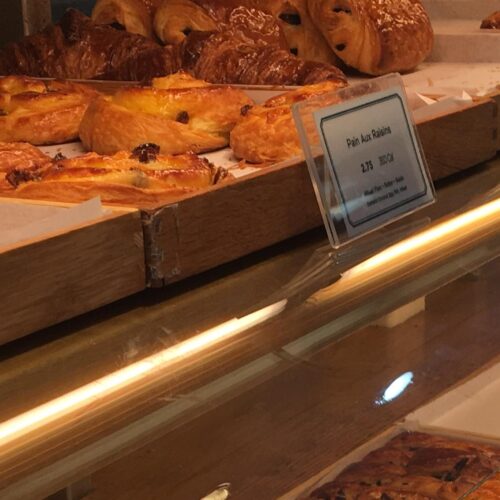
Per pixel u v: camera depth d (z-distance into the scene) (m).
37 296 0.86
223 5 2.11
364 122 1.12
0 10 2.09
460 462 1.05
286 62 1.88
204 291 1.00
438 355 1.16
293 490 0.92
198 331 0.88
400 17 2.22
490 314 1.25
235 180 1.07
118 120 1.53
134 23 2.17
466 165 1.51
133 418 0.76
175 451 0.84
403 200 1.17
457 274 1.14
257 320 0.92
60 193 1.16
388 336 1.08
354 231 1.09
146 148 1.26
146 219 0.96
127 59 1.97
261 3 2.26
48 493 0.71
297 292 1.00
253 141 1.49
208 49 1.93
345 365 1.02
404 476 1.00
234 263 1.10
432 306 1.16
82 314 0.92
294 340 0.94
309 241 1.18
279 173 1.12
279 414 0.93
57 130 1.64
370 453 1.02
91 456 0.73
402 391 1.08
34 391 0.76
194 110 1.60
